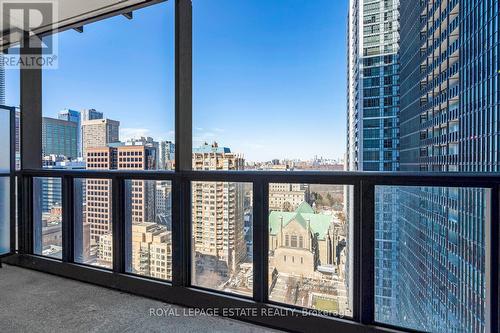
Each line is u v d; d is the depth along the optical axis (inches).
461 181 53.8
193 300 78.6
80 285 93.2
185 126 83.0
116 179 90.3
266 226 71.9
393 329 60.5
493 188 52.0
